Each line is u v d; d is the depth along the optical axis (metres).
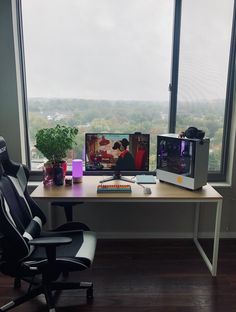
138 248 2.76
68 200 2.13
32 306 1.98
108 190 2.23
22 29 2.64
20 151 2.73
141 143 2.44
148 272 2.37
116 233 2.93
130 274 2.34
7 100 2.63
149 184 2.47
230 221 2.93
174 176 2.40
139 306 1.98
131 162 2.46
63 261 1.64
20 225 1.76
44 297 2.05
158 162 2.51
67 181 2.39
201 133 2.29
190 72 2.76
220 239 2.93
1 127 2.68
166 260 2.55
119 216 2.89
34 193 2.20
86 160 2.45
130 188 2.26
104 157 2.45
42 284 1.91
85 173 2.80
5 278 2.30
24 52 2.69
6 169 1.89
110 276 2.32
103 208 2.87
